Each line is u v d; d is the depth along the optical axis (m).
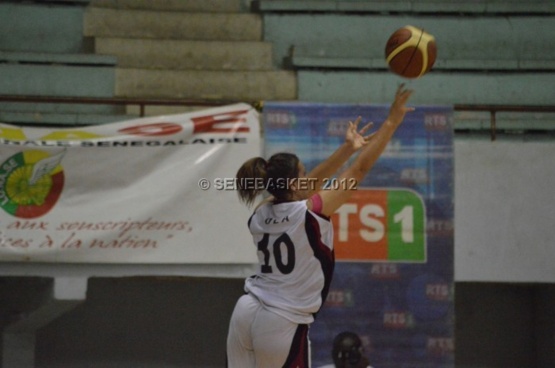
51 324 16.73
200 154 14.50
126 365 16.80
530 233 15.23
